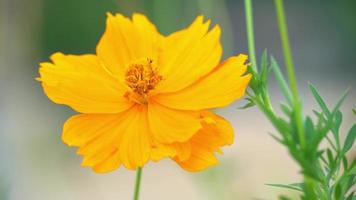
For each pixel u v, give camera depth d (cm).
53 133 83
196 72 32
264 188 61
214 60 32
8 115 83
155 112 33
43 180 78
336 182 29
